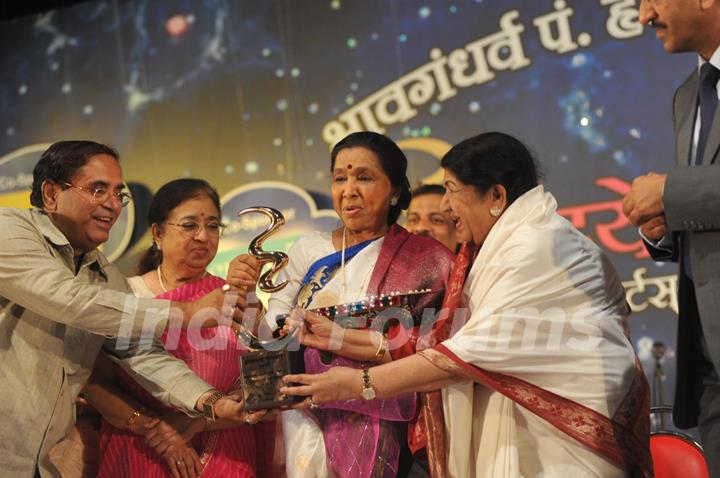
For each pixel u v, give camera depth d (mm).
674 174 2369
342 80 5172
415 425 2779
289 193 5199
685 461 3131
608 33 4703
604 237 4590
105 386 2979
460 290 2760
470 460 2729
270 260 2773
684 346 2605
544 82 4789
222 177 5328
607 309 2756
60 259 2793
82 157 2814
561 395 2633
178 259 3135
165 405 2936
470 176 2785
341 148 2893
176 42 5504
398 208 2961
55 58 5707
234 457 2961
